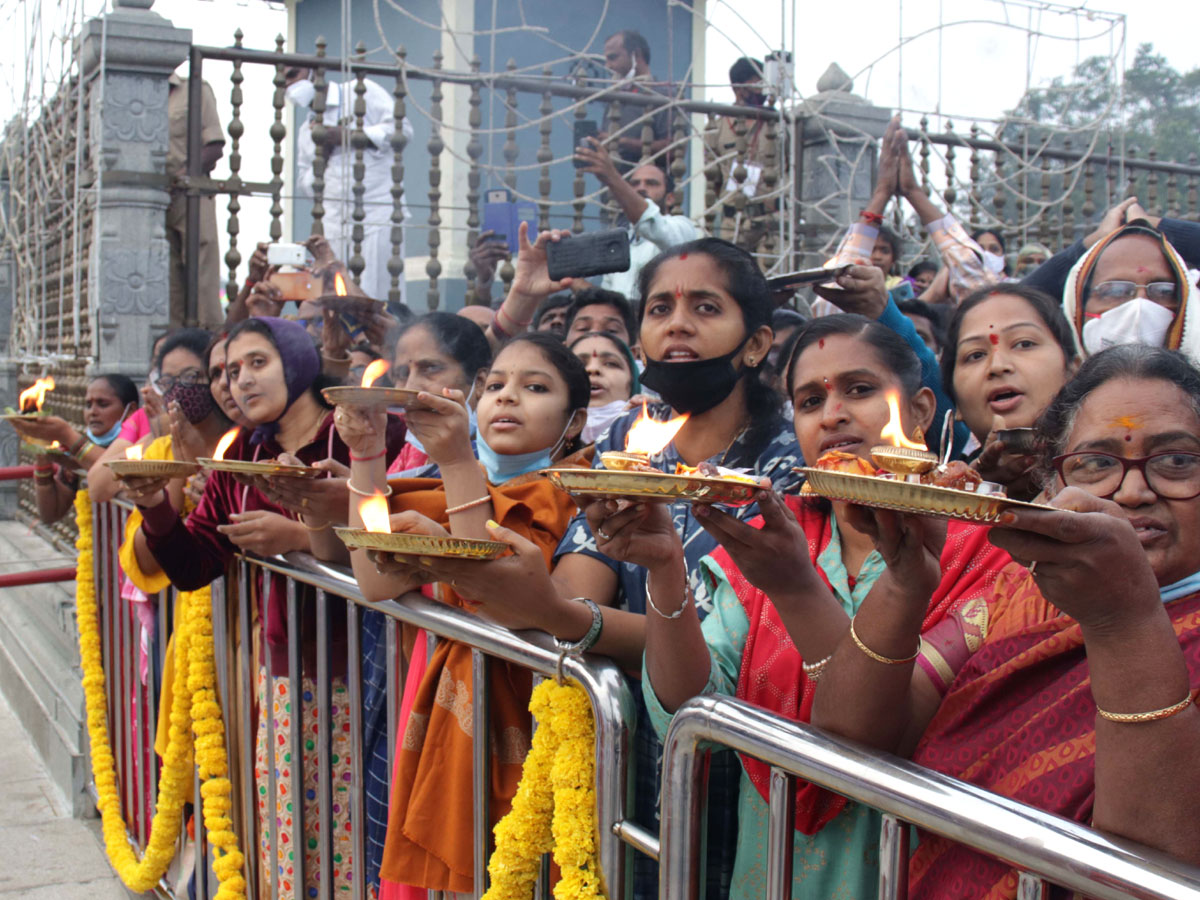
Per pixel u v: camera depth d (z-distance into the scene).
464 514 1.82
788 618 1.40
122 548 3.41
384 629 2.43
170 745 3.04
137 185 5.20
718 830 1.71
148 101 5.21
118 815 3.68
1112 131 6.27
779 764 1.29
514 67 5.40
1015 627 1.38
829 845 1.51
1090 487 1.29
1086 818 1.16
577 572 1.90
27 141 6.20
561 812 1.61
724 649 1.65
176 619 3.12
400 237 5.35
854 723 1.29
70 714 4.22
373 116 6.27
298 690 2.44
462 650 1.98
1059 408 1.36
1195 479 1.23
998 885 1.24
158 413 3.67
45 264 6.34
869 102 5.95
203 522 2.81
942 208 5.42
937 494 0.90
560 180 6.63
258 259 4.43
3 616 5.54
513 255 5.18
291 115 8.18
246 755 2.77
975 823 1.08
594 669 1.61
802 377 1.75
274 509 2.60
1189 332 2.12
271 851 2.63
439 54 5.37
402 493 2.07
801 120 5.80
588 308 3.68
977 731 1.33
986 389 2.15
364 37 7.21
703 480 1.12
